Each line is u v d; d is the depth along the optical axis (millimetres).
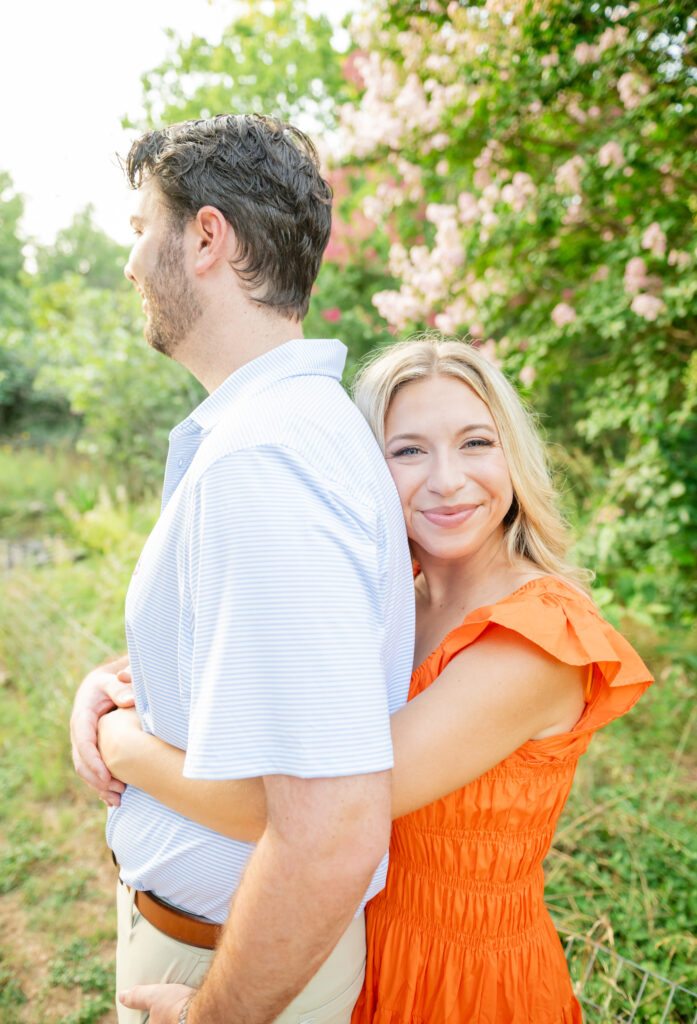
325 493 909
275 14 5953
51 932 2666
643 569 4551
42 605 5109
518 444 1295
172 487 1186
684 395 4148
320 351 1141
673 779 3082
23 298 13906
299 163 1173
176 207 1134
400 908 1308
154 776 1123
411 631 1198
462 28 3029
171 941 1175
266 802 928
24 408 13188
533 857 1254
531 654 1104
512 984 1252
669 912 2340
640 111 2863
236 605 864
